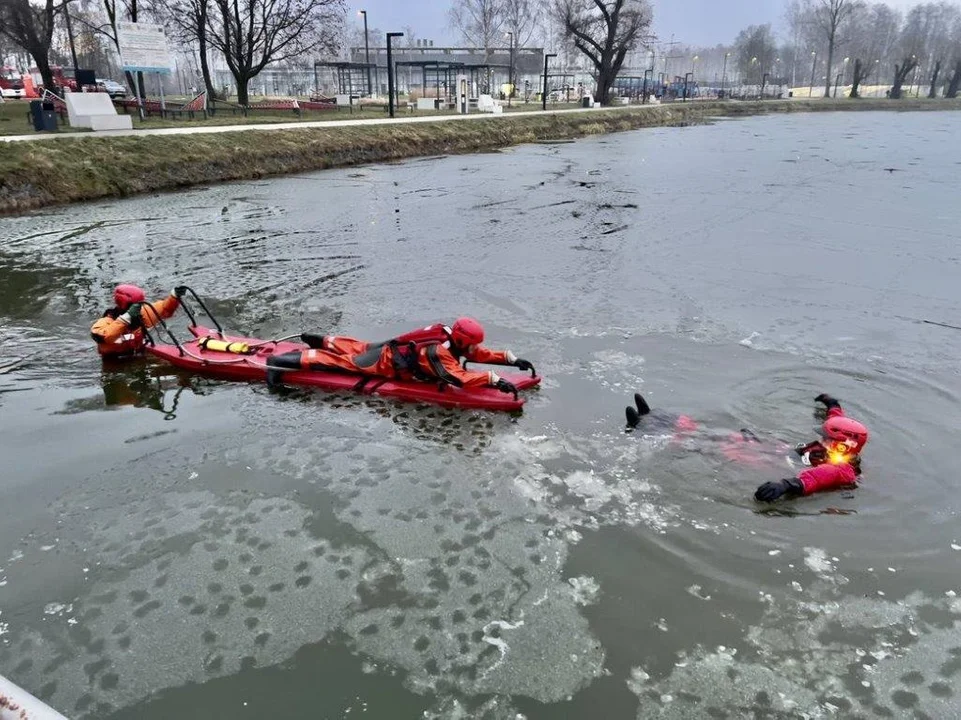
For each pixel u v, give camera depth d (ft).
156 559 13.56
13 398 20.97
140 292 23.52
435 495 15.51
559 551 13.56
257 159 69.87
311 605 12.28
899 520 14.37
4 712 5.01
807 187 62.13
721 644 11.29
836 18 286.25
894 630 11.53
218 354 22.86
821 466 15.24
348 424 18.95
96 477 16.47
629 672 10.80
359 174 71.41
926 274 33.76
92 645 11.51
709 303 29.45
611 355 23.66
